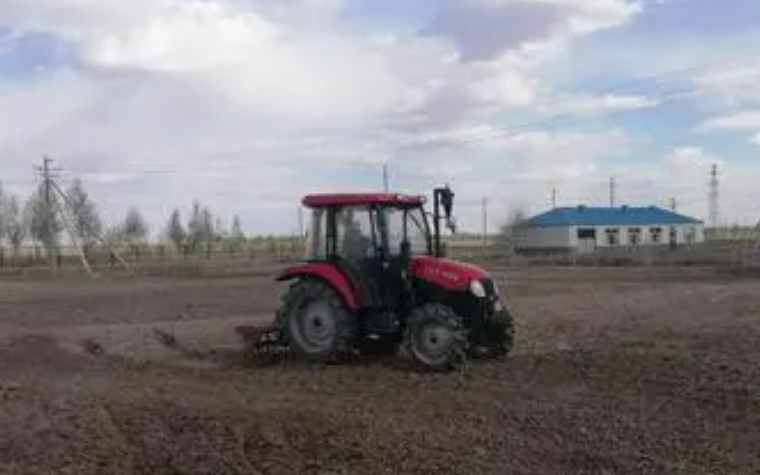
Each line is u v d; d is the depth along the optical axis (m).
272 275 51.94
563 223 114.75
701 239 123.19
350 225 16.89
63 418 11.96
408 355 15.84
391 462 10.05
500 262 67.81
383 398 13.27
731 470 9.56
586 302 29.41
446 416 12.04
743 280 42.59
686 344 17.45
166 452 10.51
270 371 15.90
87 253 78.69
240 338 19.45
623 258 67.88
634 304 28.03
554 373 14.77
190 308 30.95
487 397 13.16
